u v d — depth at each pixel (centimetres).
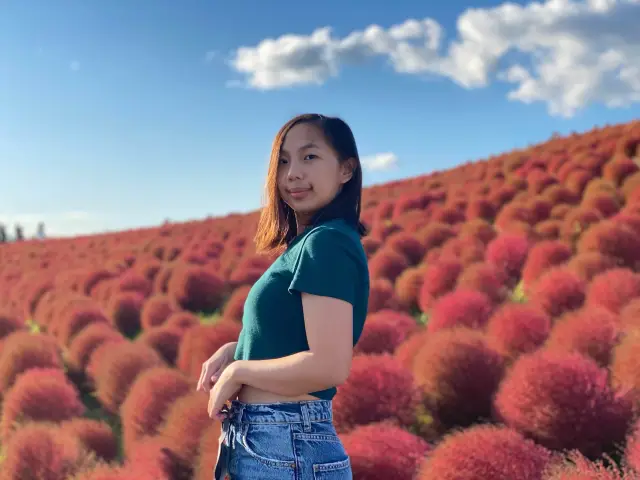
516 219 1120
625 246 720
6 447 373
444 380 387
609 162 1377
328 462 143
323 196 154
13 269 1798
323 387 137
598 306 492
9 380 548
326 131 154
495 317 482
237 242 1614
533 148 2130
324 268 137
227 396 145
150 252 1642
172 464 335
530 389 327
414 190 1964
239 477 146
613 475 263
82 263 1653
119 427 489
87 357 618
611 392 331
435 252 998
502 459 261
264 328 144
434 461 267
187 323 733
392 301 754
